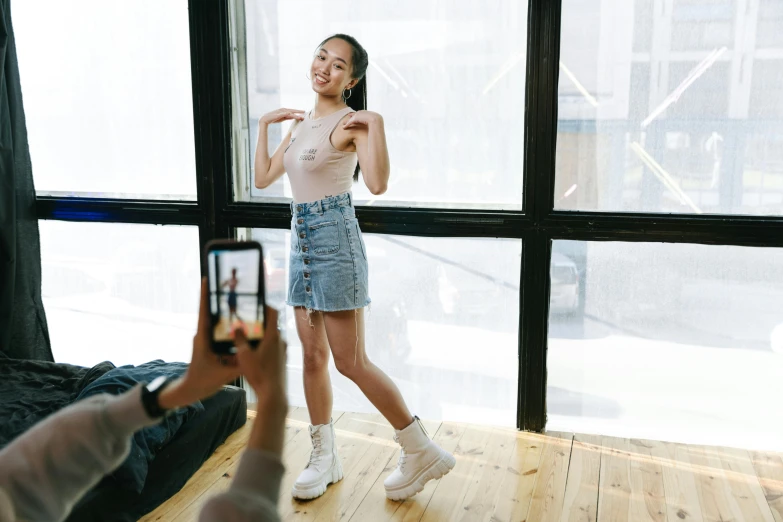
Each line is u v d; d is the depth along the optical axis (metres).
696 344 2.78
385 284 3.01
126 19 3.05
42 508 0.67
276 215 3.00
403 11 2.78
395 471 2.46
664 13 2.57
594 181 2.74
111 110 3.16
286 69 2.94
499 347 2.95
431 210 2.86
